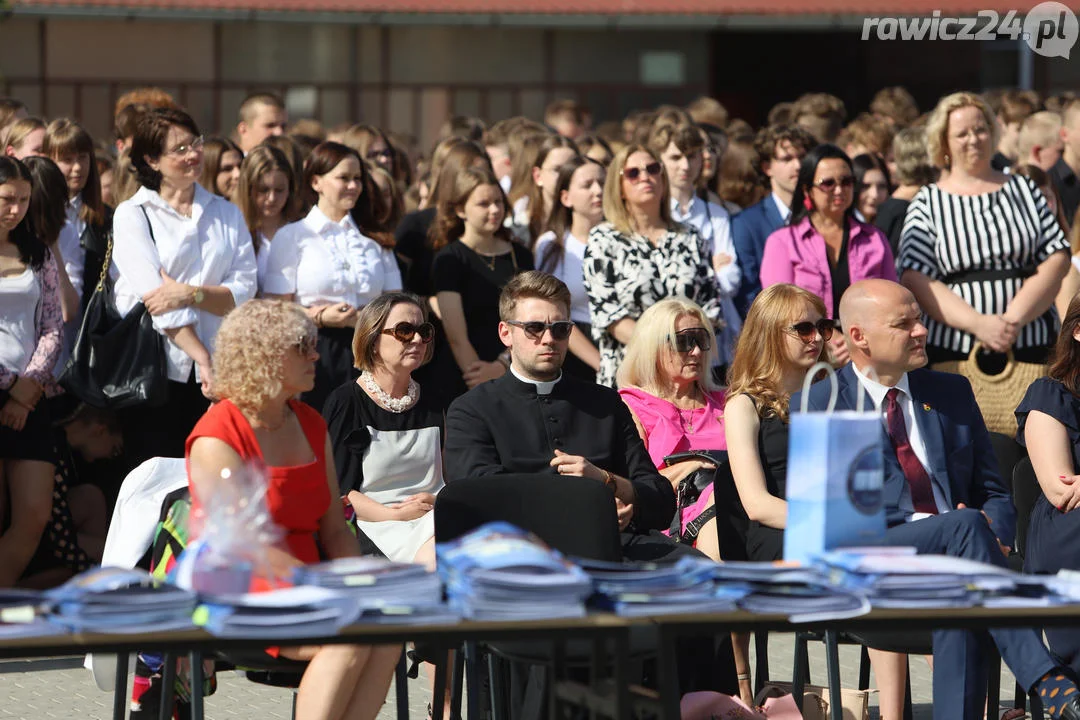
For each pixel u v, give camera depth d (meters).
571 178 12.09
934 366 11.52
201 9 32.09
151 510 7.78
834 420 5.82
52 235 10.23
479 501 7.28
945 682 6.75
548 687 7.14
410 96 34.53
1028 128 14.68
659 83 35.41
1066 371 8.28
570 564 5.56
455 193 11.71
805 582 5.45
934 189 11.66
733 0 33.50
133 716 7.65
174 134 10.37
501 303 8.54
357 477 8.70
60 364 10.57
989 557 7.00
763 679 8.27
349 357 10.85
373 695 6.68
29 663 9.95
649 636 6.84
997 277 11.38
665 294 11.08
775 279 11.35
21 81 32.81
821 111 16.48
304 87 34.06
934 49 36.03
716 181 14.23
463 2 33.22
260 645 5.04
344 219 11.12
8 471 9.94
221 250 10.55
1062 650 7.53
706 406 9.77
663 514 8.34
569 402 8.45
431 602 5.27
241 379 6.74
